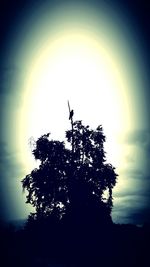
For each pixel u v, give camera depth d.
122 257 22.22
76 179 25.42
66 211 25.12
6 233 27.70
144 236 25.44
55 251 24.09
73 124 27.20
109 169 26.34
